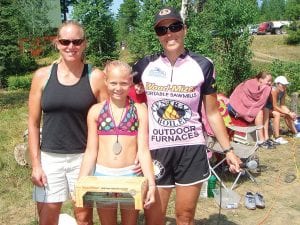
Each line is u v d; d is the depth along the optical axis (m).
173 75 3.16
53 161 3.25
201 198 5.59
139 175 3.13
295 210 5.31
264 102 7.52
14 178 6.22
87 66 3.20
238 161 3.44
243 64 11.84
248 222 4.98
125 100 3.12
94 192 2.94
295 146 8.11
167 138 3.20
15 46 25.06
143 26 13.32
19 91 20.27
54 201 3.30
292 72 13.47
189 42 11.16
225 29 11.61
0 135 9.05
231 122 7.14
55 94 3.11
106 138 3.10
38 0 33.25
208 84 3.21
